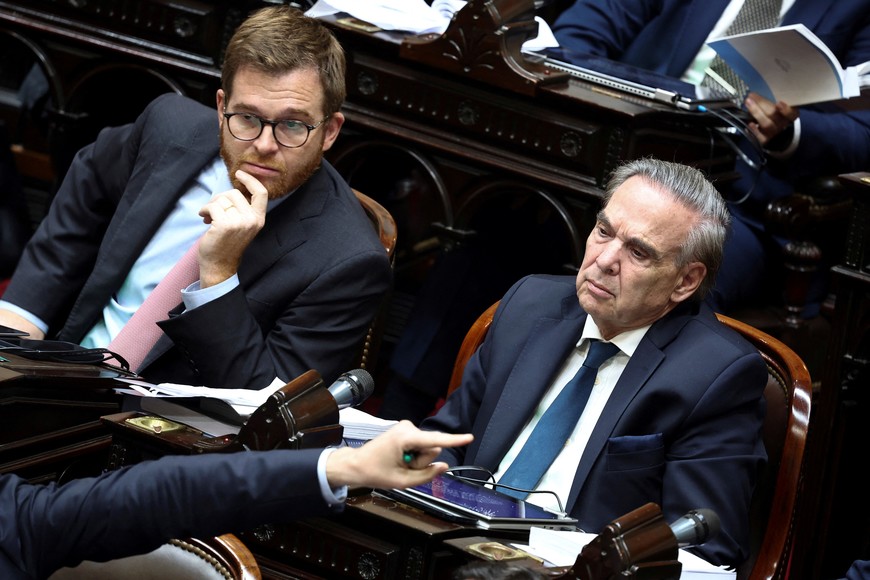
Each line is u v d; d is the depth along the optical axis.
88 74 14.01
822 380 11.97
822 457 11.96
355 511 7.38
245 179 9.91
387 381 16.09
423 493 7.61
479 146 12.27
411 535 7.22
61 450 8.63
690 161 12.21
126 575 7.10
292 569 7.61
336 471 6.13
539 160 12.00
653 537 6.38
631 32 14.91
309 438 7.03
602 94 12.05
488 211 14.10
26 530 6.37
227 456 6.33
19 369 8.16
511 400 9.34
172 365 10.33
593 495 8.72
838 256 14.72
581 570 6.34
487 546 7.10
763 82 12.90
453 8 13.38
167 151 10.88
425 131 12.52
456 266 14.20
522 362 9.48
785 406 9.40
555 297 9.75
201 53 13.61
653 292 8.87
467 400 9.80
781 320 14.02
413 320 14.25
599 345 9.27
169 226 10.84
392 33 12.80
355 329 10.43
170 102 11.23
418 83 12.47
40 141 19.77
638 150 11.65
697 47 14.62
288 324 10.22
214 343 9.59
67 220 11.31
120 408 9.09
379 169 15.27
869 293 11.59
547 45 13.17
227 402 8.41
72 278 11.30
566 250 14.02
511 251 14.15
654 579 6.30
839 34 14.30
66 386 8.41
